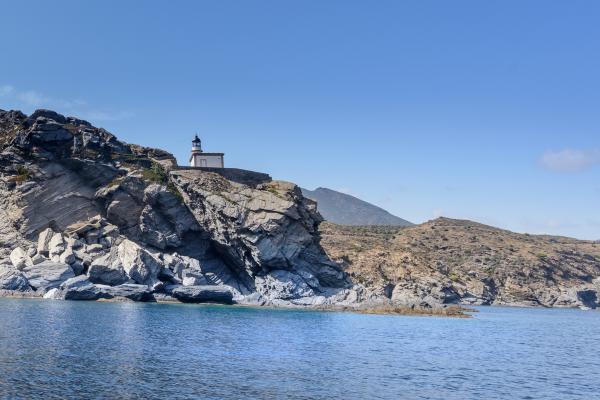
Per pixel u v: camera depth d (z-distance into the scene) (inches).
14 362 1648.6
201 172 5128.0
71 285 4015.8
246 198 4906.5
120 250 4458.7
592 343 3282.5
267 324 3277.6
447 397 1582.2
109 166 4827.8
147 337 2374.5
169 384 1531.7
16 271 4052.7
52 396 1332.4
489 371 2058.3
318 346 2486.5
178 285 4539.9
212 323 3110.2
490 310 6707.7
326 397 1508.4
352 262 6875.0
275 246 4790.8
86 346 2018.9
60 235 4389.8
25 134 4736.7
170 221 4832.7
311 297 4877.0
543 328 4318.4
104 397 1358.3
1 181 4589.1
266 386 1587.1
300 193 5324.8
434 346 2719.0
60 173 4638.3
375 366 2033.7
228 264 5078.7
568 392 1740.9
